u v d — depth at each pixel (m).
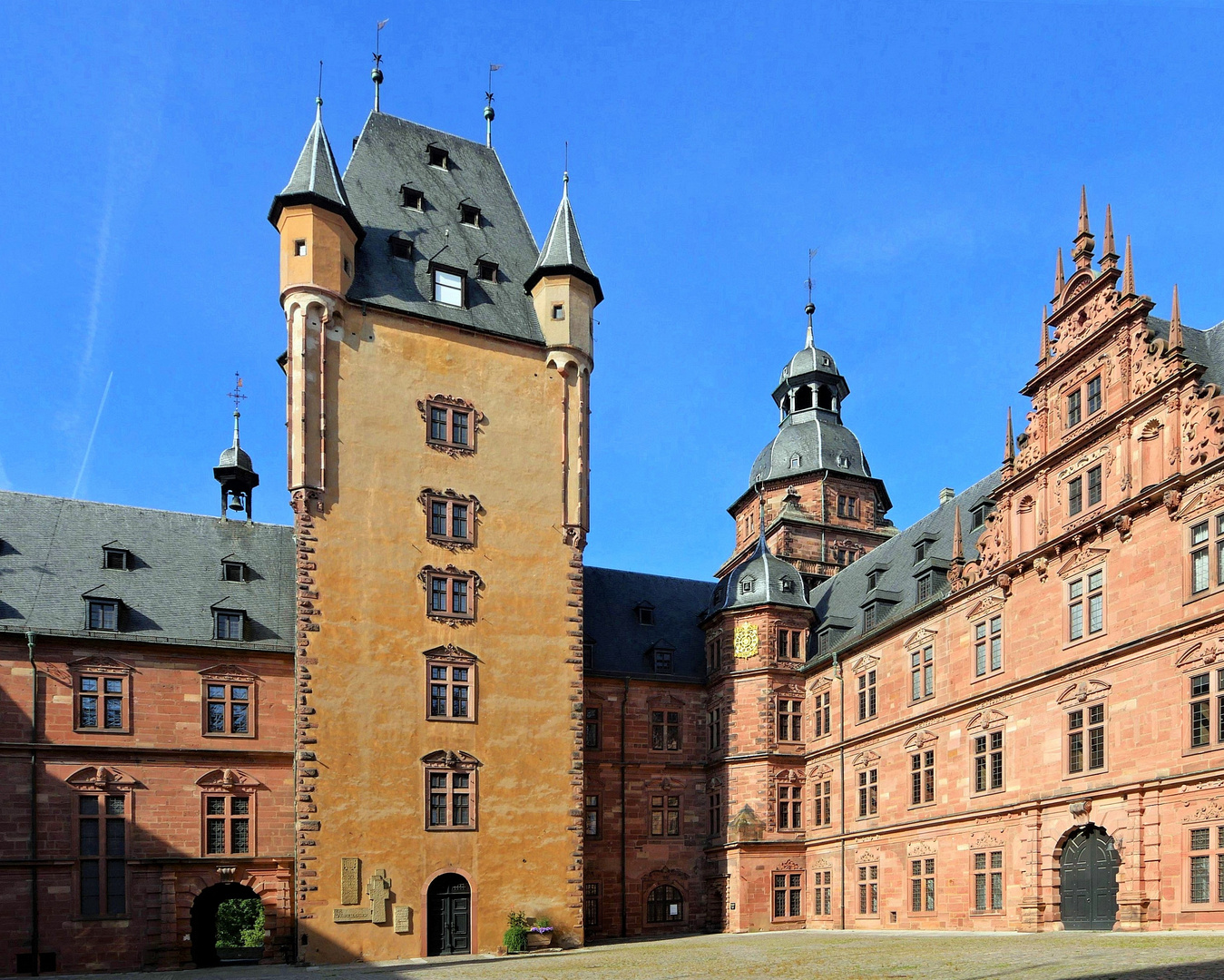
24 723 39.12
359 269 45.59
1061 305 36.69
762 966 26.83
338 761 39.72
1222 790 27.91
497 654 43.88
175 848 40.19
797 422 70.31
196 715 41.81
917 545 48.25
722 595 56.44
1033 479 37.59
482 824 41.81
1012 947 27.58
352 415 43.09
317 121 45.69
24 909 37.69
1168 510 30.88
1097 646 33.38
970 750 39.44
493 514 45.22
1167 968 19.62
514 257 51.72
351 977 31.69
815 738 51.84
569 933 42.44
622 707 55.03
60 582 42.34
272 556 48.03
